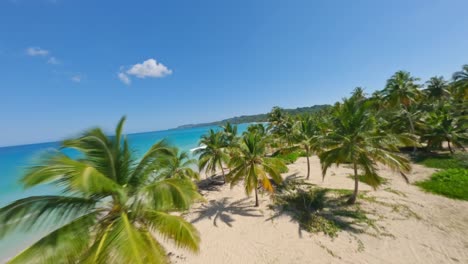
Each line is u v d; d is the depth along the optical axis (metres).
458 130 22.72
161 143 6.81
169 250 10.18
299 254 9.38
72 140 5.04
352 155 11.79
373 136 12.14
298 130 21.88
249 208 14.52
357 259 8.80
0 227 4.33
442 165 19.67
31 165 4.46
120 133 6.20
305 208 13.56
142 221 6.11
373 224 11.11
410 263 8.41
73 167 4.65
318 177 20.44
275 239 10.64
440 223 10.79
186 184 6.50
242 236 11.14
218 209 14.69
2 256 11.00
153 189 5.84
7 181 24.20
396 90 30.69
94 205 5.73
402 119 27.94
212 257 9.65
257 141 14.58
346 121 12.22
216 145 20.69
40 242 4.88
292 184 18.72
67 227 5.25
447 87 34.19
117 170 6.03
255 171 13.41
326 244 9.89
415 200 13.52
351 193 15.19
